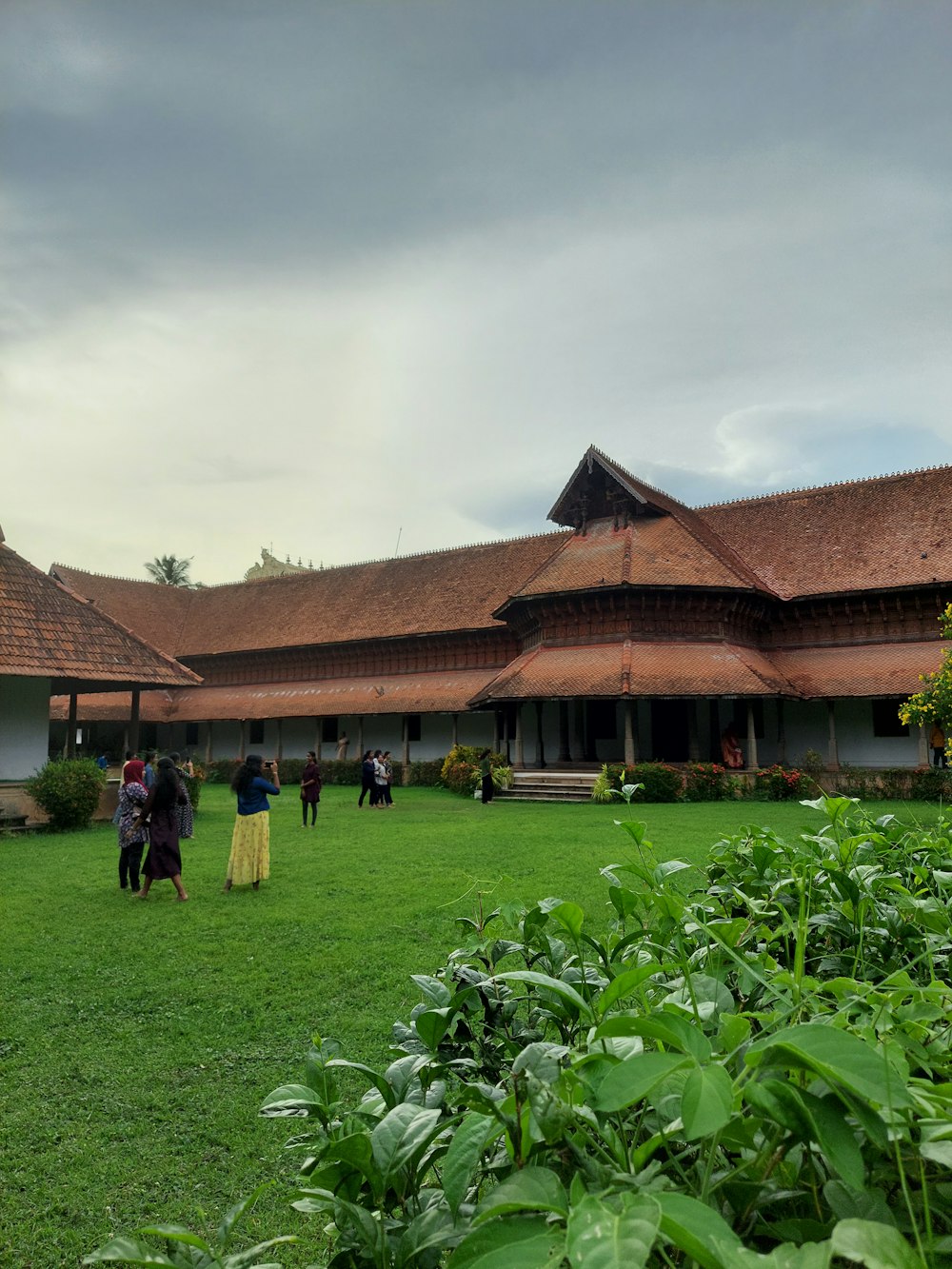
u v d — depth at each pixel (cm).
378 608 4284
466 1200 206
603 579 2955
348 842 1644
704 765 2609
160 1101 523
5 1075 566
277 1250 374
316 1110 205
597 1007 206
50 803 1961
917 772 2605
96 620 2392
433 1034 214
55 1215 406
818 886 334
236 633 4691
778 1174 172
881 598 2994
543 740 3356
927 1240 135
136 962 812
